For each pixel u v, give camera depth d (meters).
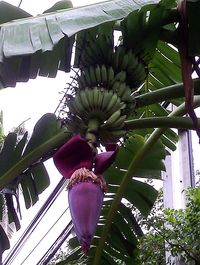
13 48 1.74
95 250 3.12
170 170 5.85
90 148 1.72
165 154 3.17
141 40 2.13
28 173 3.03
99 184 1.66
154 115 3.23
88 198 1.61
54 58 2.42
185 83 1.95
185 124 2.04
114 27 2.25
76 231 1.61
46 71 2.45
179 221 4.00
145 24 2.11
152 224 4.27
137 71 2.05
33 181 3.04
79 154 1.72
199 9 2.01
